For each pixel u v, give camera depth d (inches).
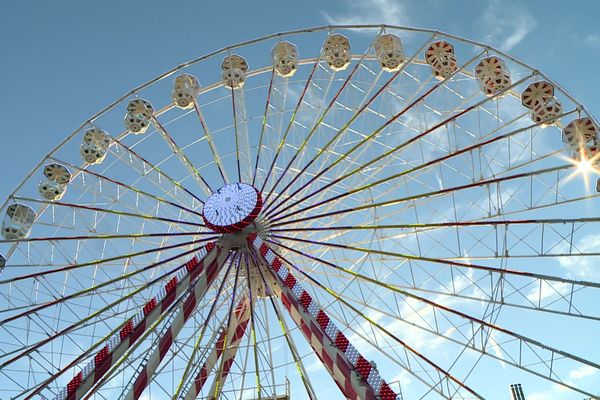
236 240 1056.8
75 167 1252.5
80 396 903.1
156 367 924.0
